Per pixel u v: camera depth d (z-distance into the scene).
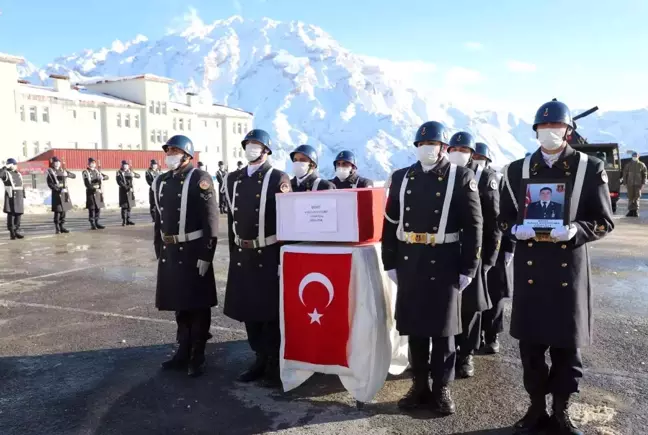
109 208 24.44
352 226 3.84
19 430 3.52
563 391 3.31
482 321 4.91
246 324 4.42
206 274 4.48
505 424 3.53
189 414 3.74
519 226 3.25
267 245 4.25
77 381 4.32
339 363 3.86
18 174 13.05
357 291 3.79
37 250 11.20
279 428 3.52
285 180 4.30
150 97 50.56
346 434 3.42
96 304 6.72
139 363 4.72
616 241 12.02
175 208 4.38
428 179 3.71
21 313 6.30
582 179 3.20
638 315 6.01
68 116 44.62
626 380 4.19
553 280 3.23
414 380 3.82
